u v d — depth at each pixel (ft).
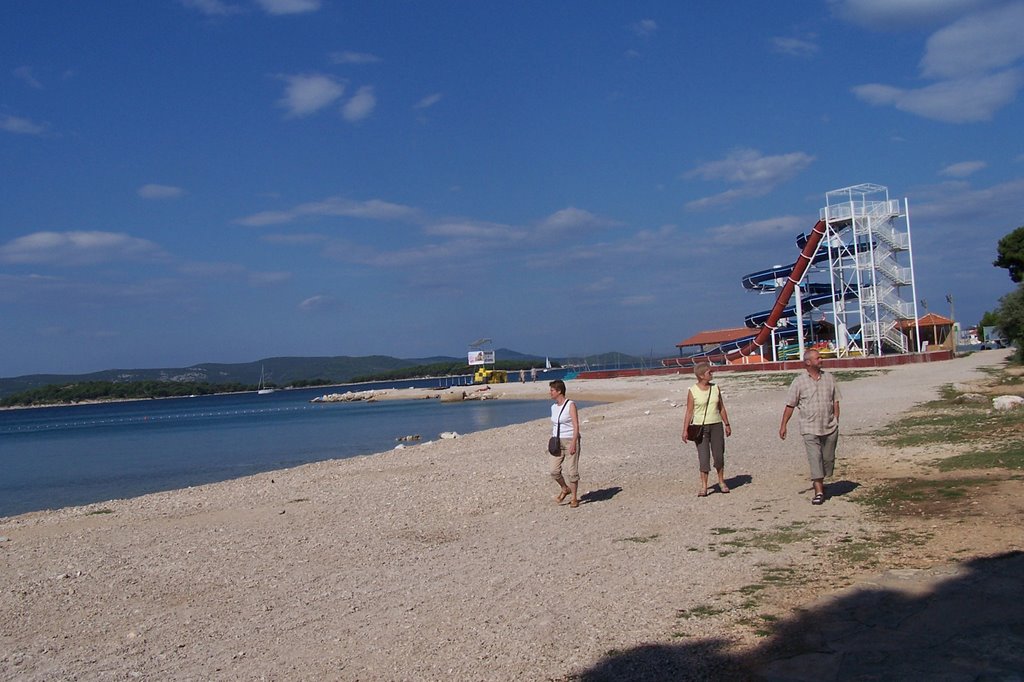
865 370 149.38
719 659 17.04
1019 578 20.16
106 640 23.15
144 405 584.40
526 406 206.39
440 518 39.11
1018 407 59.00
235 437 155.12
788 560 24.70
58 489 83.15
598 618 20.74
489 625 21.08
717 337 261.03
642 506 37.60
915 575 21.47
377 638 20.95
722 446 38.96
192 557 33.68
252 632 22.70
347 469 68.08
